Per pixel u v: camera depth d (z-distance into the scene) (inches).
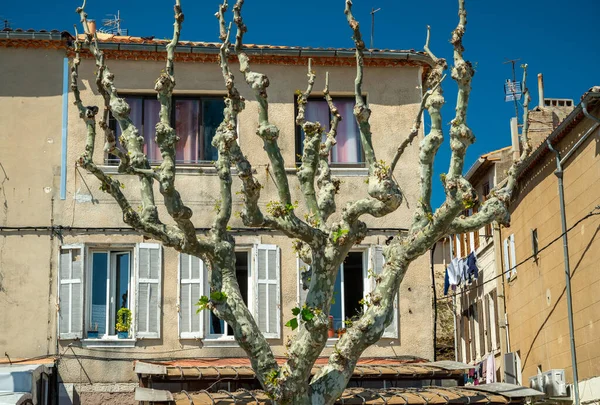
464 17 557.0
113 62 831.1
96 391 772.0
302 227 561.9
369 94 850.1
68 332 778.8
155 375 708.7
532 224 1164.5
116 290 799.1
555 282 1071.6
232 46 829.8
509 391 707.4
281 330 797.9
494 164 1254.9
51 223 794.8
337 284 816.3
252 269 804.0
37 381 722.2
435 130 570.6
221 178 569.3
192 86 837.2
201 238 569.6
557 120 1280.8
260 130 566.9
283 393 540.1
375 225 820.0
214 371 720.3
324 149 616.1
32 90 816.9
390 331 805.9
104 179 570.3
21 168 802.2
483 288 1355.8
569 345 1024.2
